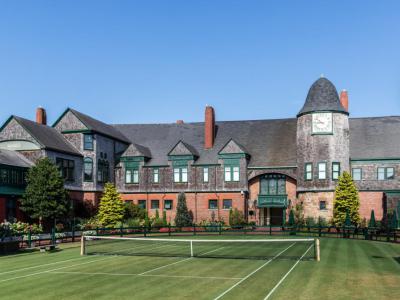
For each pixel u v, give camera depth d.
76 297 17.09
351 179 52.38
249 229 51.03
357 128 60.75
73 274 22.30
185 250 32.81
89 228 49.88
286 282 19.61
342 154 55.44
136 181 61.88
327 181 54.84
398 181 55.28
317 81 57.78
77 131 56.44
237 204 58.53
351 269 23.08
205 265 25.00
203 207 59.62
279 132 63.31
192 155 60.28
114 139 61.91
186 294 17.42
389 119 61.06
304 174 56.19
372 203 55.62
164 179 61.16
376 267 23.77
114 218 52.09
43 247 32.88
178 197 58.19
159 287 18.84
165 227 49.09
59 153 52.06
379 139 58.28
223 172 59.41
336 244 36.62
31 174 45.00
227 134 64.31
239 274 21.83
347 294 17.23
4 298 17.03
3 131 51.12
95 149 57.12
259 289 18.19
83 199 55.84
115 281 20.28
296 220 55.34
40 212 43.69
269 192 59.56
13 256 30.34
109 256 29.47
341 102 60.69
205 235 48.69
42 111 60.28
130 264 25.59
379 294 17.25
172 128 67.50
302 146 56.75
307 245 35.81
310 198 55.50
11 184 45.53
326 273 21.86
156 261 26.83
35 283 20.00
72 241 40.59
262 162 59.47
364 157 56.34
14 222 42.47
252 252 31.03
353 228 43.81
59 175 45.78
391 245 35.91
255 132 63.97
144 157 61.75
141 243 39.09
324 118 55.72
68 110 57.03
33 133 50.44
